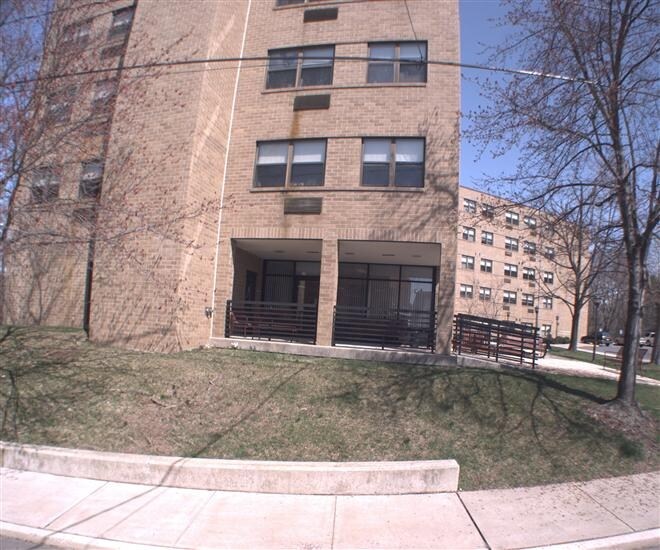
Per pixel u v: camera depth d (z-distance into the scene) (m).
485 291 40.91
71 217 8.36
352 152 12.39
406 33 12.93
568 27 8.27
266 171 13.01
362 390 8.29
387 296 15.19
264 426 6.85
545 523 4.68
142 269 10.43
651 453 6.71
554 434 6.95
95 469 5.57
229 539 4.27
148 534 4.33
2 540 4.27
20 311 13.28
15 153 7.51
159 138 11.52
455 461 5.68
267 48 13.64
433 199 11.77
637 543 4.34
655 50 7.75
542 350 15.25
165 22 12.11
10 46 7.68
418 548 4.18
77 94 8.07
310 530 4.46
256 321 12.71
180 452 6.08
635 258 8.17
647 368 17.19
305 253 14.59
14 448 5.92
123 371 8.74
